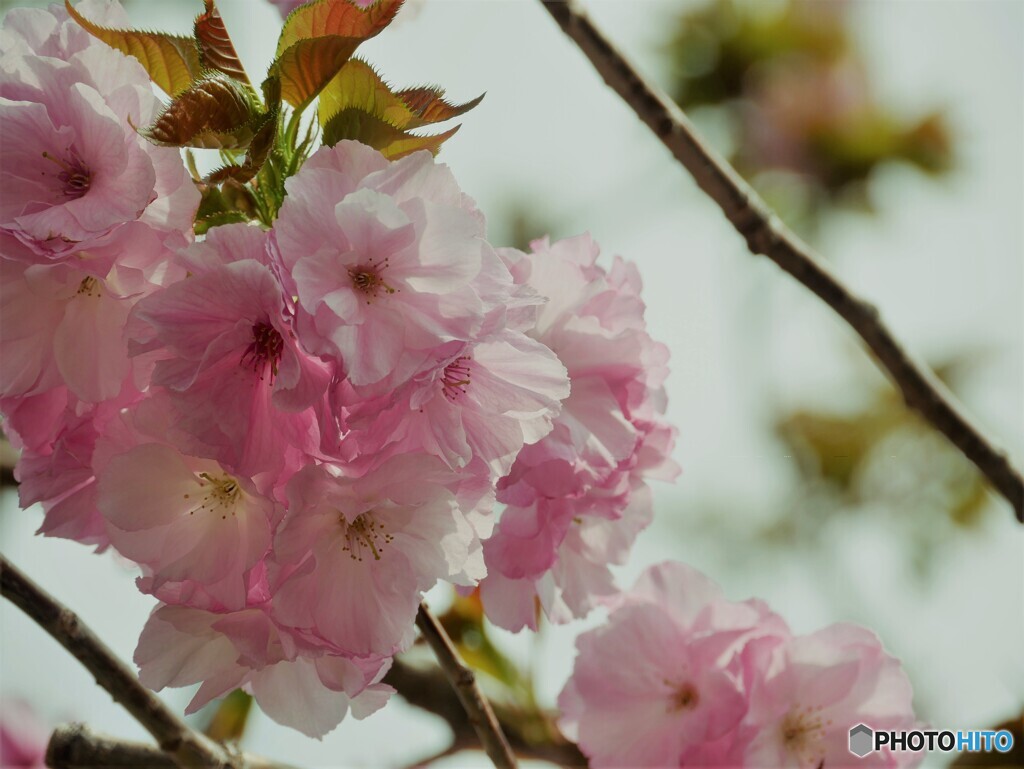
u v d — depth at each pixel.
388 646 0.65
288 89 0.66
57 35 0.67
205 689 0.67
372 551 0.65
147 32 0.67
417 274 0.64
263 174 0.67
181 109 0.64
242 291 0.64
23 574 0.74
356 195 0.64
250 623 0.65
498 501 0.71
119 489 0.65
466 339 0.64
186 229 0.65
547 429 0.67
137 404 0.65
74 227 0.64
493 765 0.73
